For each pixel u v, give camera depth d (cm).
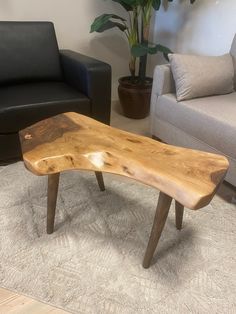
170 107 185
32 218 143
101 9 251
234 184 156
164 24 272
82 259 123
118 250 128
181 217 136
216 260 126
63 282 113
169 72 187
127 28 238
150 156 112
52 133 127
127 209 153
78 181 173
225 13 215
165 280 116
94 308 105
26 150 115
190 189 95
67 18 240
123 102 251
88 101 184
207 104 172
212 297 111
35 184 167
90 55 266
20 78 203
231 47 201
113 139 124
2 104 165
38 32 207
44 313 103
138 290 112
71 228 139
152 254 117
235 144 148
